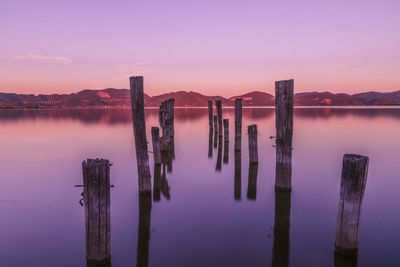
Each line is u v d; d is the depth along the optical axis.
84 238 4.79
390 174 8.90
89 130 25.03
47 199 6.77
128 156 12.76
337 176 8.77
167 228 5.18
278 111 6.72
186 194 7.13
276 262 4.04
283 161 6.93
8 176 9.05
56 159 12.06
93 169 3.66
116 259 4.13
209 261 4.08
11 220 5.50
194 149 14.55
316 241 4.66
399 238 4.65
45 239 4.74
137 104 6.60
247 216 5.71
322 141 17.03
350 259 4.03
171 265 3.98
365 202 6.38
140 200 6.69
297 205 6.28
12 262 4.04
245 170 9.75
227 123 16.11
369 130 23.14
